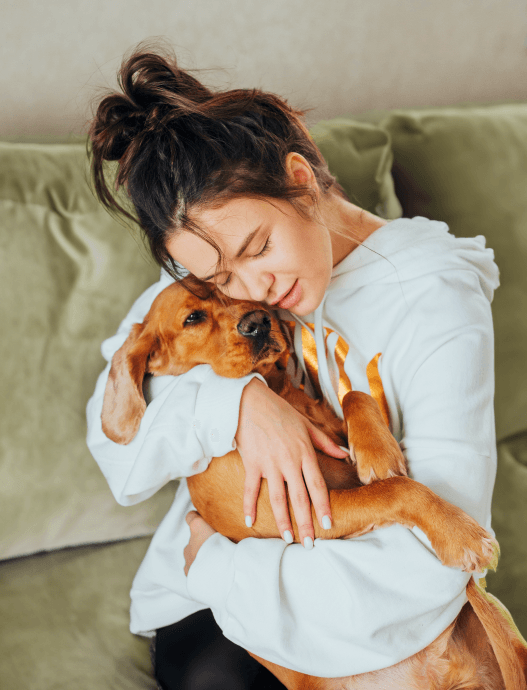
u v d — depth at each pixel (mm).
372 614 749
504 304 1456
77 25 1597
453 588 757
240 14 1722
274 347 935
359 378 958
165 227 804
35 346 1212
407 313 949
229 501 904
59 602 1144
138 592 1049
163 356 995
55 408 1222
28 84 1610
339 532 807
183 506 1045
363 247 1017
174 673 942
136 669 1029
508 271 1462
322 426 949
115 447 992
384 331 966
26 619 1099
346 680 791
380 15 1848
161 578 989
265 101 887
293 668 778
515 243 1470
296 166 861
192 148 771
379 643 752
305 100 1857
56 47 1600
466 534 751
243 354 912
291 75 1828
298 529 814
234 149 787
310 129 1373
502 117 1557
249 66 1778
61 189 1270
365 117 1561
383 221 1104
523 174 1501
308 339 1001
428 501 774
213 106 815
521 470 1396
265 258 803
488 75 2041
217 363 927
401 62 1928
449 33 1938
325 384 979
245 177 771
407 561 761
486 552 747
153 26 1660
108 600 1158
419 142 1490
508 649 807
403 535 776
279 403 875
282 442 835
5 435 1189
